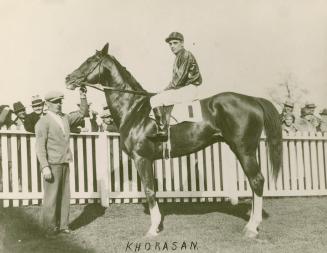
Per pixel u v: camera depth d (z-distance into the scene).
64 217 5.89
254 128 5.70
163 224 6.38
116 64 6.18
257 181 5.69
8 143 7.06
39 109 6.99
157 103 5.93
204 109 5.91
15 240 5.73
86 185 7.95
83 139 7.84
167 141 5.91
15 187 6.95
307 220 6.68
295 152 8.51
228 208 7.48
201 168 7.82
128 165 7.71
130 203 7.60
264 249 5.20
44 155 5.63
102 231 6.04
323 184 8.54
